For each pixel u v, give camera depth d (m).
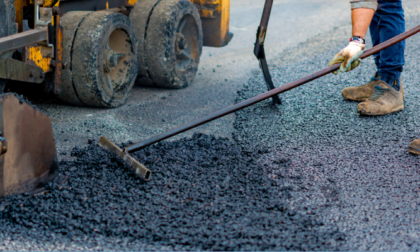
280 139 3.15
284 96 4.14
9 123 2.06
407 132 3.18
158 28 4.30
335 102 3.91
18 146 2.14
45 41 2.92
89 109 3.93
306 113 3.68
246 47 6.84
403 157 2.78
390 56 3.49
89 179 2.45
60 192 2.28
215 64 5.84
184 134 3.33
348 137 3.14
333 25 8.09
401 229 1.99
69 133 3.32
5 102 2.02
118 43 4.12
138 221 2.03
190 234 1.93
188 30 4.89
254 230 1.96
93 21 3.65
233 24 8.54
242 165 2.67
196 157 2.77
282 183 2.44
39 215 2.06
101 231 1.97
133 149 2.55
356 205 2.20
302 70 5.07
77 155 2.84
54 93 3.33
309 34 7.45
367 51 2.54
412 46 5.53
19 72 2.61
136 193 2.30
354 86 4.26
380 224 2.03
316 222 2.03
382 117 3.51
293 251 1.82
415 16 6.98
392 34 3.42
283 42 6.93
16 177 2.16
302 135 3.21
